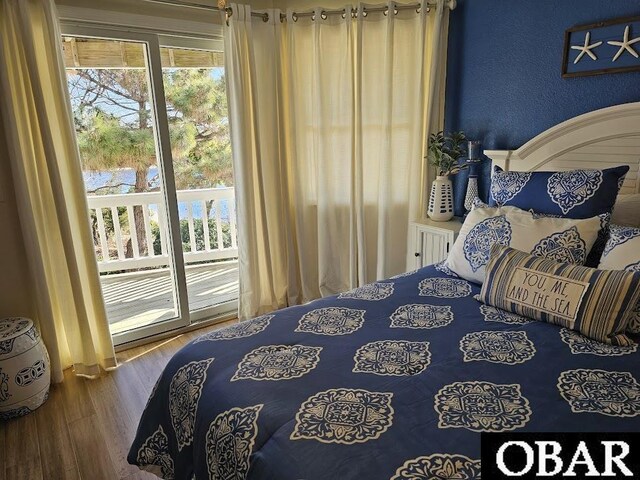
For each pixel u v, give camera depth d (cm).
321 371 131
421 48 290
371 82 306
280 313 176
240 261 314
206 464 119
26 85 218
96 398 233
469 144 283
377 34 298
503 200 221
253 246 312
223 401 123
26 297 242
